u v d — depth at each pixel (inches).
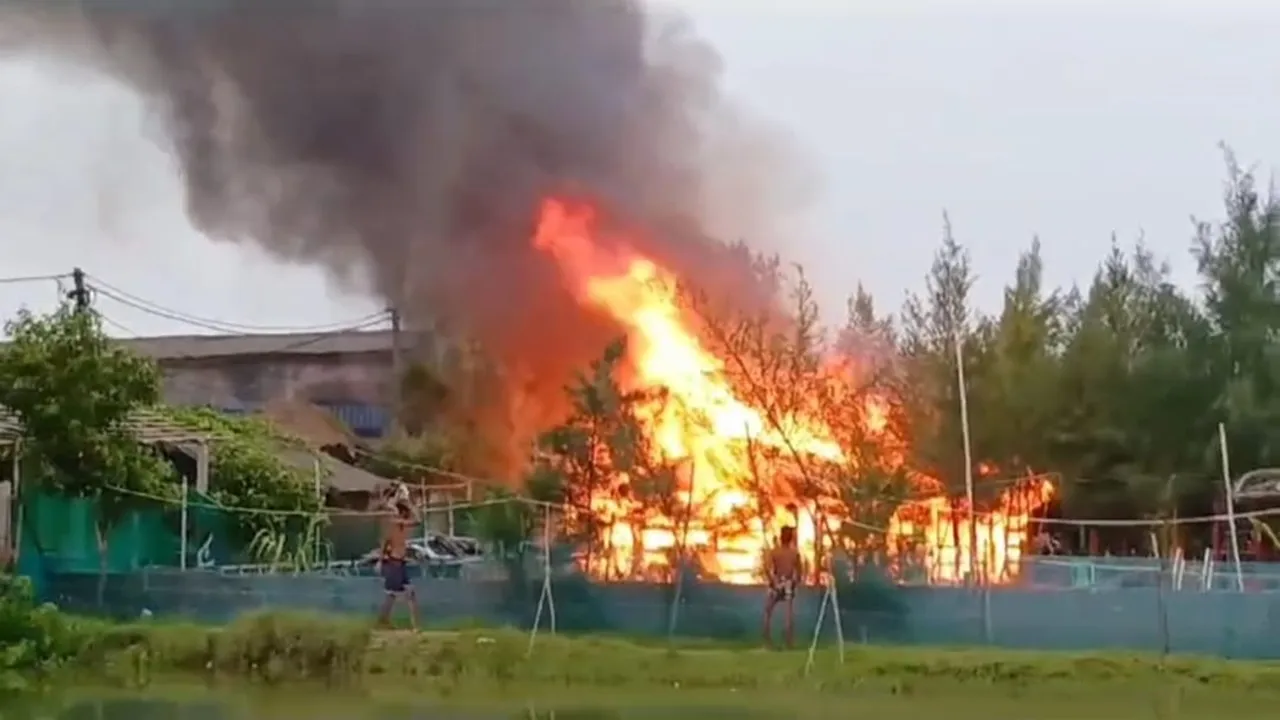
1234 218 1542.8
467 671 948.6
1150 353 1504.7
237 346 2544.3
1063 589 1000.9
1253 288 1519.4
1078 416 1471.5
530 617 1048.2
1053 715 816.9
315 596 1094.4
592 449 1083.9
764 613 1009.5
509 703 847.7
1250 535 1412.4
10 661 961.5
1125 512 1489.9
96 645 996.6
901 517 1095.0
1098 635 986.1
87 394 1152.2
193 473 1465.3
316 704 839.1
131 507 1219.2
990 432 1385.3
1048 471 1428.4
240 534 1435.8
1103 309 1555.1
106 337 1187.9
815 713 812.6
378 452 1798.7
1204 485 1467.8
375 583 1081.4
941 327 1416.1
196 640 989.2
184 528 1262.3
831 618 1008.2
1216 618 973.2
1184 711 839.1
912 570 1087.6
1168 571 1109.7
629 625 1032.8
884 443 1230.3
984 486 1320.1
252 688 912.9
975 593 1007.6
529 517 1068.5
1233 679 908.0
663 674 930.7
